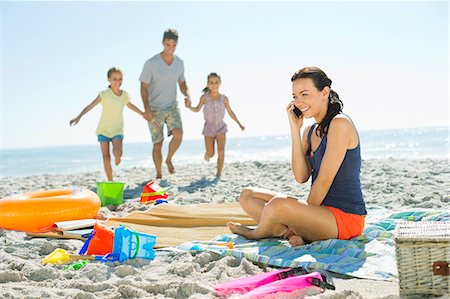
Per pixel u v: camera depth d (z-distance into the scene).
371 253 3.22
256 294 2.56
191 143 52.97
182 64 8.14
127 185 7.80
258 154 28.31
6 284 3.00
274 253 3.40
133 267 3.20
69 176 10.93
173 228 4.52
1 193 8.01
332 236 3.50
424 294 2.52
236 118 8.50
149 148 46.97
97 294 2.79
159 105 8.01
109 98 7.52
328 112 3.51
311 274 2.76
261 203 3.98
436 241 2.47
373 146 30.09
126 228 3.54
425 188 5.78
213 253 3.48
